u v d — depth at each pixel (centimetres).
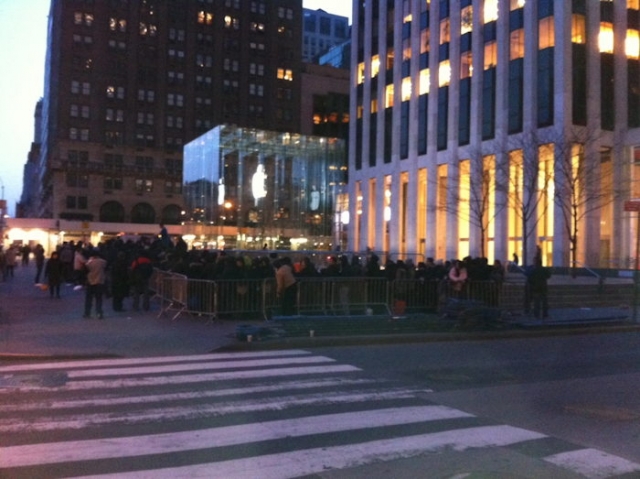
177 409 837
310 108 11606
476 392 974
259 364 1184
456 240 4638
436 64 4897
